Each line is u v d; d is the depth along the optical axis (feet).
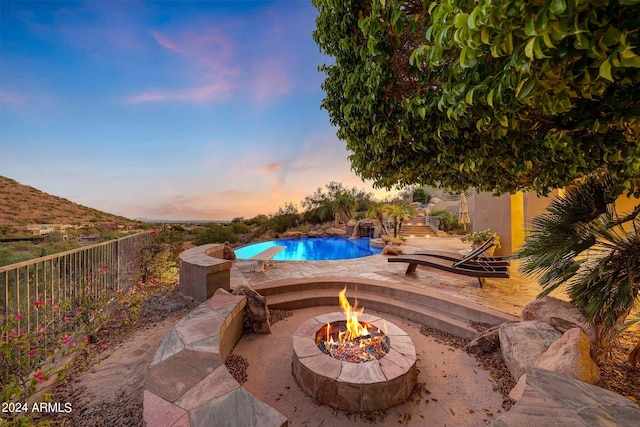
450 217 59.26
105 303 12.50
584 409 4.85
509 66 3.82
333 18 8.55
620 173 5.60
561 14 2.78
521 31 3.40
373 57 7.20
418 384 9.29
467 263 17.62
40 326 9.14
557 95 3.97
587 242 8.72
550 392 5.32
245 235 53.47
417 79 7.55
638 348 8.52
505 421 4.61
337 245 44.29
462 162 7.86
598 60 3.27
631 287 7.38
